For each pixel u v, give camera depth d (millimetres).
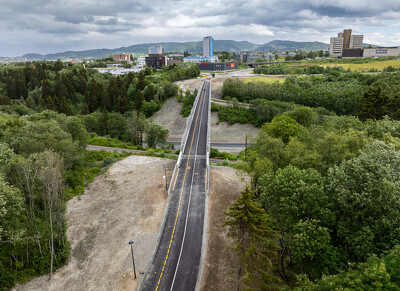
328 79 171500
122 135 132625
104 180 75438
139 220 56406
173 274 43125
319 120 115062
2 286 39594
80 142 84562
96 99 163250
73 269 45000
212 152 100188
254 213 38031
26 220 48469
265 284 35812
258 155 60406
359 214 32031
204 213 57938
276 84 164000
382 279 21984
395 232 28203
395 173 32906
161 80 190125
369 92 97062
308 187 34312
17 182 48312
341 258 31359
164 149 107938
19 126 80188
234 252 47094
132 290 40219
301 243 31062
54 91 173125
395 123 66125
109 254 47906
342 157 44500
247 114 137250
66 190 67375
